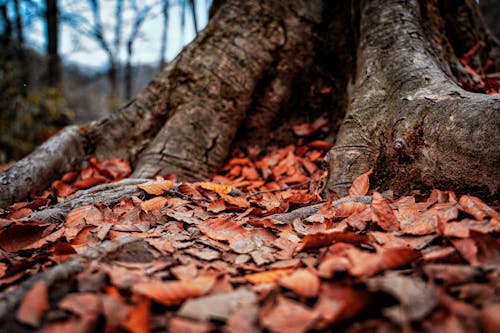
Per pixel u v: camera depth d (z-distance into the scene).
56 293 0.53
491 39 1.56
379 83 0.96
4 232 0.69
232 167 1.23
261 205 0.84
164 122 1.26
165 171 1.11
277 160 1.20
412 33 1.01
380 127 0.89
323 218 0.72
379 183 0.86
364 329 0.48
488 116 0.69
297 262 0.60
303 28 1.33
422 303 0.48
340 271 0.53
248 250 0.64
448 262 0.56
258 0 1.32
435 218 0.64
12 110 2.20
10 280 0.59
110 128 1.29
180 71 1.29
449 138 0.73
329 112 1.34
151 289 0.51
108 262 0.59
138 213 0.76
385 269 0.54
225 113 1.25
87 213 0.74
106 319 0.48
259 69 1.30
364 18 1.12
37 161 1.06
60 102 2.32
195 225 0.73
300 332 0.47
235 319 0.49
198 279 0.55
